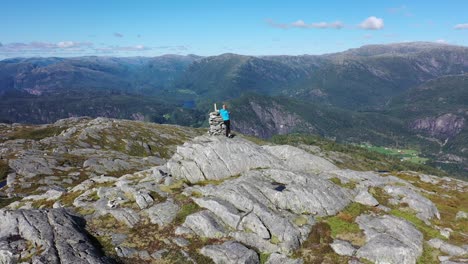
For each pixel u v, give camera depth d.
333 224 41.56
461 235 40.16
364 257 35.16
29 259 31.69
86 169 132.25
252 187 45.78
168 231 39.62
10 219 38.12
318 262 35.09
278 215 41.19
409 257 34.34
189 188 48.22
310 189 46.50
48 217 39.44
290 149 63.06
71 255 32.19
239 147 56.47
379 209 45.72
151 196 46.41
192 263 34.59
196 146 56.47
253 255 35.31
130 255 35.47
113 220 42.25
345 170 59.12
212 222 39.78
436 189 66.25
